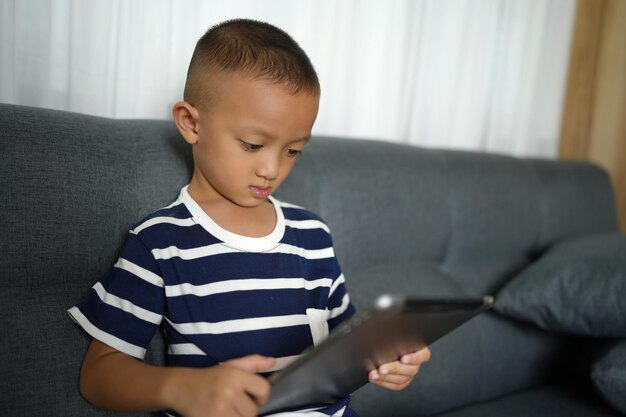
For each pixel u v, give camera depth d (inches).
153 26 43.4
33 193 28.9
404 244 48.1
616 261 45.3
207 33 32.1
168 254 29.7
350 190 44.4
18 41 39.3
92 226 30.8
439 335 27.0
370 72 57.1
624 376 40.0
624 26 77.8
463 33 62.6
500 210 55.9
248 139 29.0
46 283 29.7
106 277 29.1
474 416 42.9
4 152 28.3
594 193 65.2
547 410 44.6
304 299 32.2
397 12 57.2
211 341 29.0
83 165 30.7
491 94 69.4
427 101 63.3
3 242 28.1
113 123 34.0
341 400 31.4
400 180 48.1
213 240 30.8
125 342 27.7
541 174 61.2
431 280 48.1
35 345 27.8
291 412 28.9
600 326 44.4
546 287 46.9
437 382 44.8
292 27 51.1
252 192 30.5
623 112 79.0
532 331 52.2
